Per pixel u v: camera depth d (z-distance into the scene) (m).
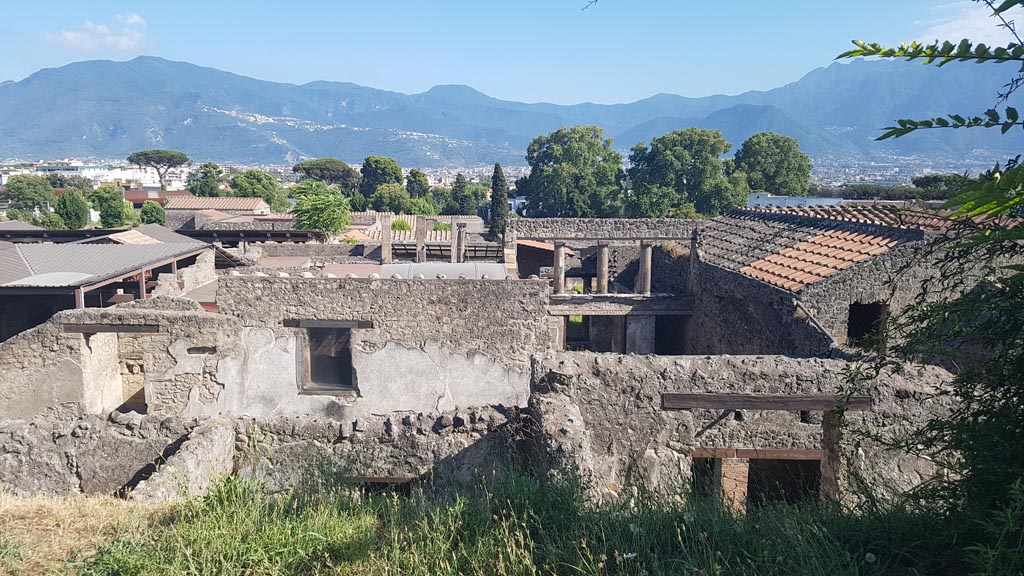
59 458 8.50
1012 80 3.11
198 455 7.48
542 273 30.27
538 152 74.19
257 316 14.66
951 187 3.73
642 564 4.68
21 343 13.52
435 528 5.49
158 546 5.15
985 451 4.31
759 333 15.16
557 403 8.38
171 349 14.33
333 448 8.54
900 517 5.24
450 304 14.87
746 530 5.14
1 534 5.48
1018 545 3.60
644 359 9.71
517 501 5.75
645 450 9.61
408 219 54.78
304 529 5.49
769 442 9.85
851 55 3.23
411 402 15.02
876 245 13.67
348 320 14.79
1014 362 4.16
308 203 42.44
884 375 9.07
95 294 24.88
